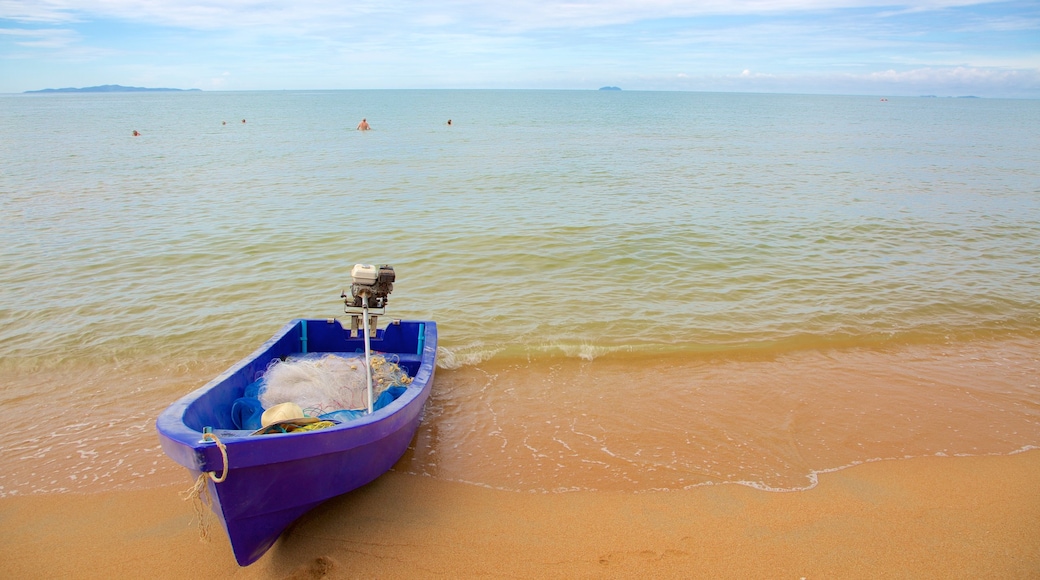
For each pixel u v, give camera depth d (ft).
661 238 44.93
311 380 18.83
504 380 24.12
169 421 14.29
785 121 237.66
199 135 148.56
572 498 16.96
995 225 50.31
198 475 13.33
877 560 14.58
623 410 21.77
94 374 24.67
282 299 32.83
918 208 57.47
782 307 31.63
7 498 17.02
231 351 26.73
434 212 54.13
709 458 18.85
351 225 49.01
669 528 15.71
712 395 22.84
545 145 122.52
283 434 13.69
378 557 14.69
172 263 39.09
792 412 21.59
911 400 22.49
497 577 14.07
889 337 28.12
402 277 36.45
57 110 332.80
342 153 104.73
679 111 337.52
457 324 29.32
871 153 112.98
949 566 14.39
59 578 14.16
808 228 48.49
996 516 16.20
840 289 34.32
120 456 19.08
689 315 30.50
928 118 284.82
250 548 14.20
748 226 48.98
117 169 82.84
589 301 32.48
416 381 18.83
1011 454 19.13
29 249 41.88
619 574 14.14
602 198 61.62
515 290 34.22
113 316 30.40
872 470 18.25
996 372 24.86
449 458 18.88
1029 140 152.66
